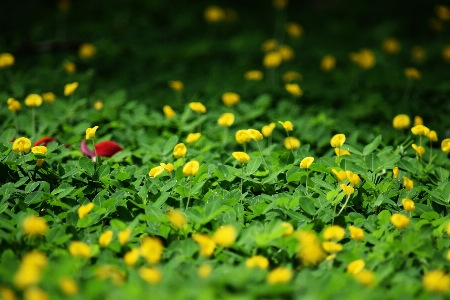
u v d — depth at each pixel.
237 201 3.72
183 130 5.25
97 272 2.84
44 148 3.92
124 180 4.04
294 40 11.36
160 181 4.02
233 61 9.62
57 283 2.67
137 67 8.86
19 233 3.21
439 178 4.30
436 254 3.04
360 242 3.33
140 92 7.49
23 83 7.21
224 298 2.54
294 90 5.55
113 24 11.70
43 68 8.14
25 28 11.12
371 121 6.21
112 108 5.69
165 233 3.36
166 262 3.14
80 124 5.18
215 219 3.55
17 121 5.42
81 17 12.07
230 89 7.26
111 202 3.61
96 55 9.09
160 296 2.51
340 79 8.16
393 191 4.02
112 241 3.28
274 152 4.49
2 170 4.04
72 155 4.71
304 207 3.53
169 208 3.70
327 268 3.04
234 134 5.37
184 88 7.66
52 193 3.75
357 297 2.52
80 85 7.26
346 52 10.49
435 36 12.91
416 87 7.72
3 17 11.58
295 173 3.96
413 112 6.34
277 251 3.23
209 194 3.83
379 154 4.38
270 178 3.93
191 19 11.95
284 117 5.77
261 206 3.58
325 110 6.45
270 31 12.25
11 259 2.89
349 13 13.92
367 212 3.82
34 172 4.09
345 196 3.84
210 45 10.09
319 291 2.68
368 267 3.05
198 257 3.13
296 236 3.10
